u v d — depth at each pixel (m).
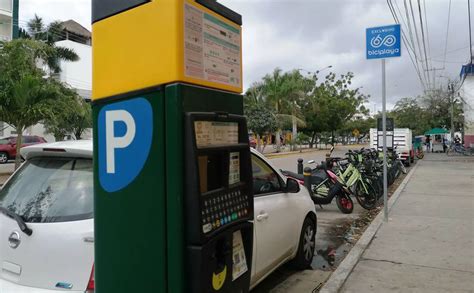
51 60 34.41
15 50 15.05
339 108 50.03
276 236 4.52
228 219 2.19
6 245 3.10
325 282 4.84
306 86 46.44
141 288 2.10
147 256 2.07
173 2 1.95
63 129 25.06
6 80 13.83
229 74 2.32
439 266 5.36
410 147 23.28
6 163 24.47
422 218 8.39
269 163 4.85
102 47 2.20
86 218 2.95
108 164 2.19
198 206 1.97
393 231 7.27
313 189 9.55
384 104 8.20
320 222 8.68
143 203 2.07
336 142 79.44
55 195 3.14
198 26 2.07
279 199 4.73
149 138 2.04
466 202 10.34
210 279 2.07
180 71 1.95
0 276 3.12
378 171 12.05
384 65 8.09
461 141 42.34
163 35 1.98
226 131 2.26
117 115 2.14
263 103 38.28
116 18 2.14
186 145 1.96
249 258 2.45
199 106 2.07
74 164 3.29
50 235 2.90
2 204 3.35
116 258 2.17
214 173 2.20
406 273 5.10
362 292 4.52
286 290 4.82
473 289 4.58
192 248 1.98
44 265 2.89
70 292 2.79
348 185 9.54
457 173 18.00
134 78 2.08
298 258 5.34
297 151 41.56
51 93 14.48
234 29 2.37
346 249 6.69
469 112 41.19
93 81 2.26
